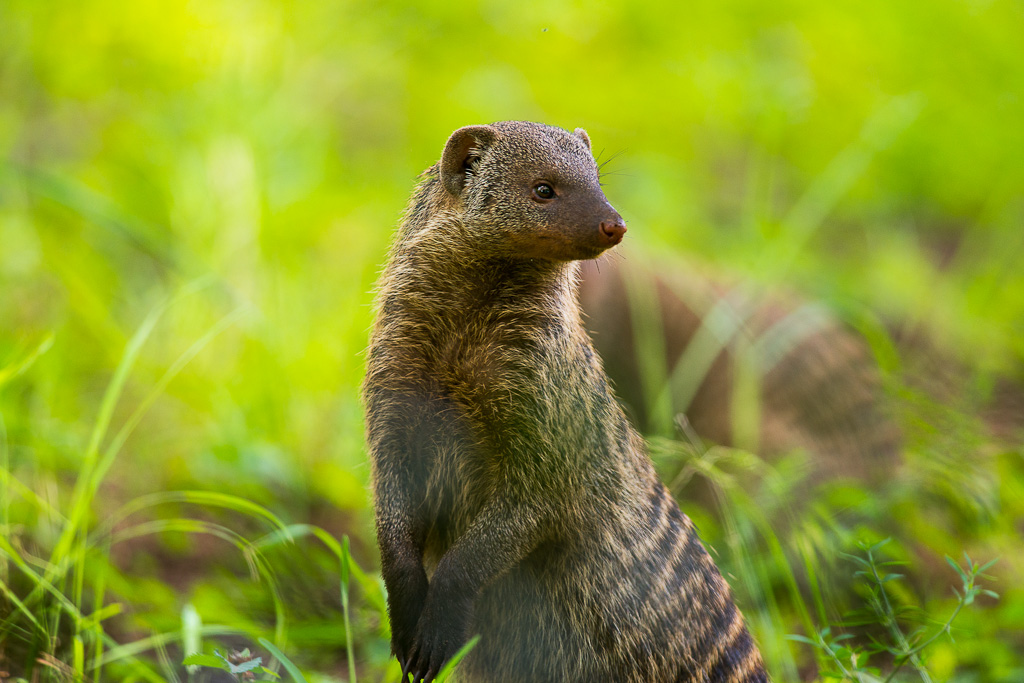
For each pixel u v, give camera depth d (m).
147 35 12.85
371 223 14.55
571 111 16.66
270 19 13.39
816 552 9.20
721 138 17.78
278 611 7.27
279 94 13.24
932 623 7.10
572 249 6.12
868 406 10.82
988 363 13.16
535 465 6.13
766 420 10.72
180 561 9.40
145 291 12.41
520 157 6.33
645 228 13.80
